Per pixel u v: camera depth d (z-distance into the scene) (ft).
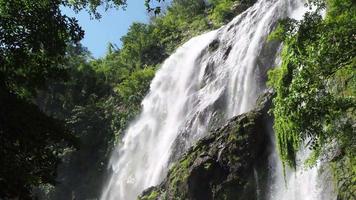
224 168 80.38
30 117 41.29
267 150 80.74
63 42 46.32
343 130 46.73
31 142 40.55
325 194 65.41
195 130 113.50
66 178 151.02
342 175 61.16
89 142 161.89
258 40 116.88
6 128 39.19
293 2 116.26
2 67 43.42
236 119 85.46
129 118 158.81
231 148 81.30
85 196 149.28
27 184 40.98
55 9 44.75
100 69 204.85
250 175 78.48
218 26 199.52
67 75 49.34
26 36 43.52
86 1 47.11
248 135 81.05
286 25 46.78
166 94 152.46
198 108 121.60
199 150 85.66
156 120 146.61
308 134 44.29
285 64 48.16
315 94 43.27
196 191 79.97
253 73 110.93
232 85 116.26
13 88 45.14
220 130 86.22
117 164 148.46
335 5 44.04
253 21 129.90
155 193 87.92
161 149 130.72
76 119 167.94
